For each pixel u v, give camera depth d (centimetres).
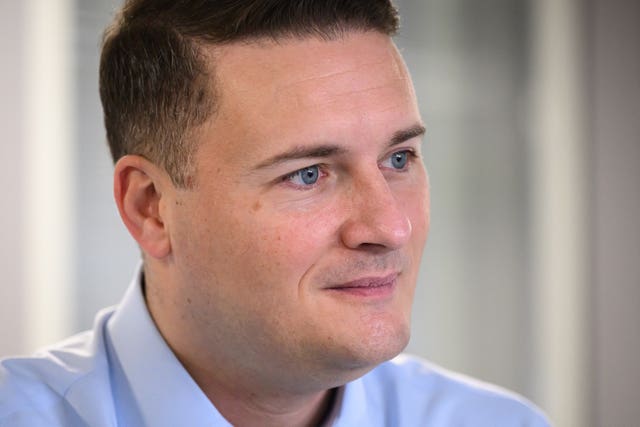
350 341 181
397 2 504
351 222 181
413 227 197
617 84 568
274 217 181
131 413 215
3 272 393
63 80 413
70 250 418
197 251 192
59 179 412
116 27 215
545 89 552
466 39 527
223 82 185
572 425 562
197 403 207
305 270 182
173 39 194
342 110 179
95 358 225
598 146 565
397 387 259
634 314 579
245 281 185
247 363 196
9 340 396
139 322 217
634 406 579
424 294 522
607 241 570
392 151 191
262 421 215
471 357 538
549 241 558
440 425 256
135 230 208
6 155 394
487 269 542
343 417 222
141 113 203
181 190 194
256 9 183
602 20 562
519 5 545
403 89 191
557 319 560
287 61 182
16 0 396
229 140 184
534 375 557
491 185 541
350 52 184
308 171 184
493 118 539
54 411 215
